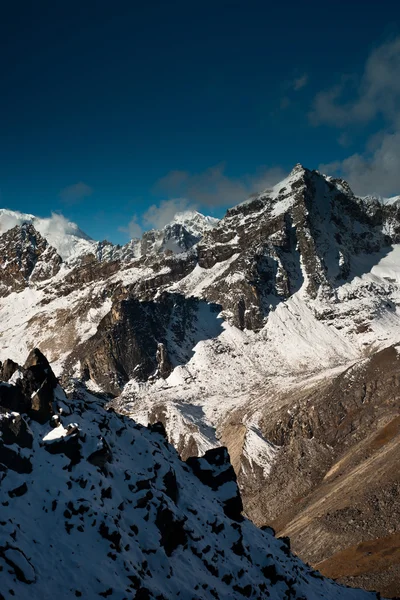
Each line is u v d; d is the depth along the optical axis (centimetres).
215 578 2888
